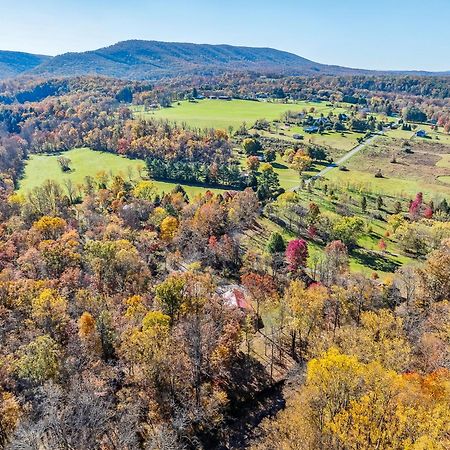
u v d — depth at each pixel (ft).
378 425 147.23
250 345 273.54
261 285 329.11
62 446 157.89
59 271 323.98
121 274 319.68
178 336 234.58
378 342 228.22
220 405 227.20
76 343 227.40
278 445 178.40
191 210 498.28
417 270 343.87
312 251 453.58
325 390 167.02
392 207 632.79
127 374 219.82
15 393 192.85
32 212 483.92
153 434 194.59
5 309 253.85
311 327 265.75
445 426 142.31
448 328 246.47
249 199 524.93
